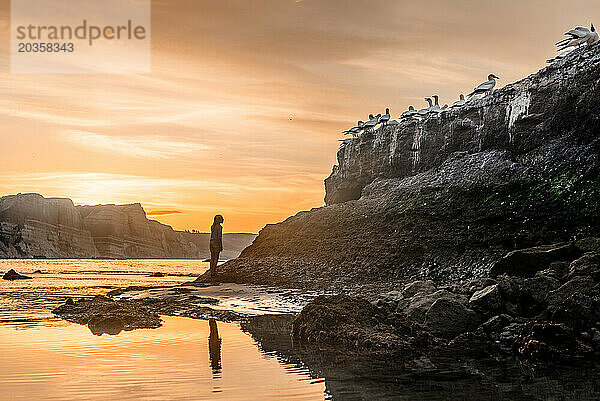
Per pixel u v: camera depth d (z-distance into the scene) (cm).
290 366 1531
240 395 1225
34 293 4197
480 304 2167
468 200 4222
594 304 1892
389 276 3747
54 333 2031
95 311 2539
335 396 1230
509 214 3850
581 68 4447
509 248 3603
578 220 3547
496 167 4550
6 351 1683
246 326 2238
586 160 3969
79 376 1377
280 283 3850
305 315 2027
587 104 4250
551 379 1423
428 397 1233
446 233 3941
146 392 1240
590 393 1283
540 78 4788
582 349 1752
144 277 7788
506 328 2023
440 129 5619
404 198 4728
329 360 1625
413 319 2177
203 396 1213
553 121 4512
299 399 1204
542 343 1744
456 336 2055
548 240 3519
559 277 2316
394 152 6056
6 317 2509
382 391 1279
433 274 3594
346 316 1995
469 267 3534
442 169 5116
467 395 1255
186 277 7900
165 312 2678
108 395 1213
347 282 3694
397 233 4166
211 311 2625
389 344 1827
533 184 4081
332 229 4694
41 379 1346
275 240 4975
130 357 1608
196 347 1778
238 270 4388
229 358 1619
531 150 4609
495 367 1566
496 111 5091
